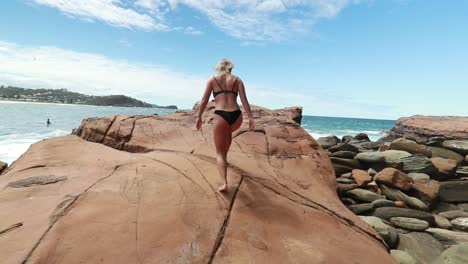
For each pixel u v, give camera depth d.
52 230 2.75
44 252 2.52
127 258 2.62
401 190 7.70
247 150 5.67
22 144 16.95
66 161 4.51
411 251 5.26
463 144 11.84
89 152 5.01
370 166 9.45
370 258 3.42
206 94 3.87
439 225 6.43
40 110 56.06
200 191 3.72
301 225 3.66
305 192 4.70
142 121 6.77
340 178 8.78
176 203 3.41
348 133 42.09
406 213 6.52
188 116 7.87
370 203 7.15
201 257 2.77
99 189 3.53
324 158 6.27
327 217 4.10
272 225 3.46
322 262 3.06
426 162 9.20
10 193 3.42
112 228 2.89
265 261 2.88
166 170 4.16
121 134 6.20
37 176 3.90
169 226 3.04
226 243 2.99
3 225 2.81
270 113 8.66
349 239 3.74
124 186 3.66
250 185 4.14
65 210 3.05
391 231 5.58
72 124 30.83
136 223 3.01
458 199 7.83
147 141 5.95
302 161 5.80
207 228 3.13
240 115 3.87
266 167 5.12
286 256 3.02
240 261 2.81
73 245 2.64
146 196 3.48
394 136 22.20
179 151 5.29
